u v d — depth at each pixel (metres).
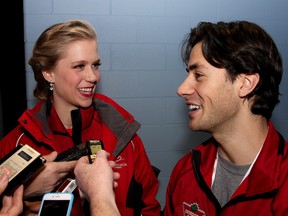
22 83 1.84
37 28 1.87
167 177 2.12
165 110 2.08
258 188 0.87
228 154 0.96
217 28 0.93
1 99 1.82
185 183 1.06
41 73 1.38
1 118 1.82
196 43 0.96
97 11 1.93
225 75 0.90
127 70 2.01
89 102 1.34
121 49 1.99
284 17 2.16
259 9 2.12
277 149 0.89
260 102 0.90
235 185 0.94
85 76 1.31
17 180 0.92
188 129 2.12
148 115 2.06
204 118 0.94
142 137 2.07
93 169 0.80
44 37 1.32
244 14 2.11
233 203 0.90
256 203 0.88
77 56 1.28
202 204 1.00
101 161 0.82
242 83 0.89
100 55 1.97
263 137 0.91
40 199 1.07
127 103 2.03
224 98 0.90
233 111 0.90
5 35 1.78
